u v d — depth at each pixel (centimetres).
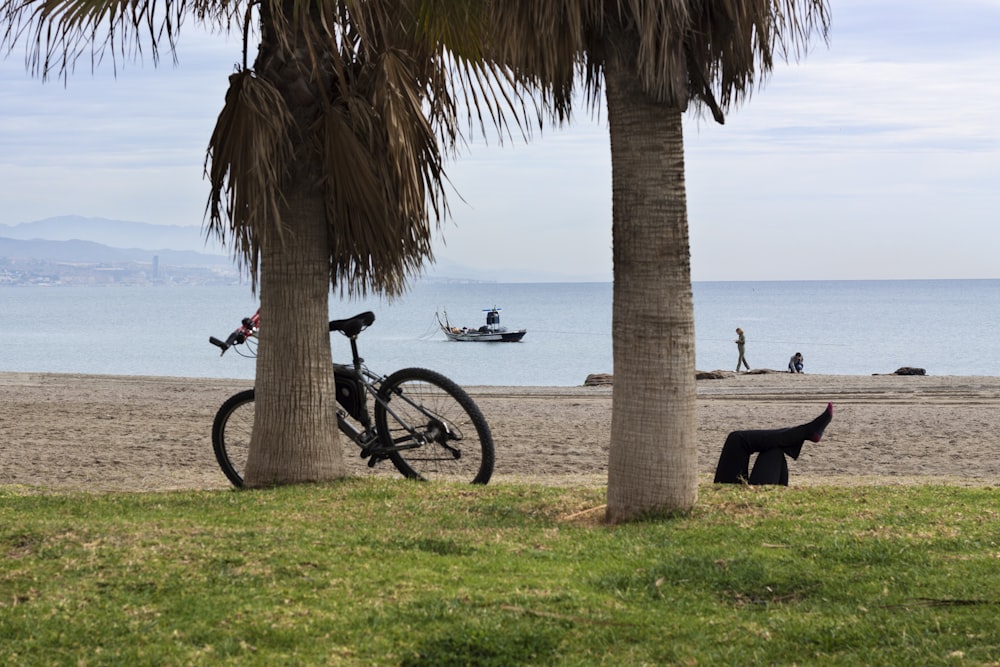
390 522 641
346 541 576
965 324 12300
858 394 2017
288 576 499
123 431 1347
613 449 664
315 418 804
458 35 744
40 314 16312
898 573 500
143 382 2295
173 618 437
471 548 571
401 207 776
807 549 550
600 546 580
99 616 436
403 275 798
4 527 578
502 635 420
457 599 466
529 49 647
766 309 19950
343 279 829
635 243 647
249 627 426
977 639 409
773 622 442
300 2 739
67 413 1552
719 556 541
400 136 757
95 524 598
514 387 2423
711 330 11150
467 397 823
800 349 7769
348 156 762
